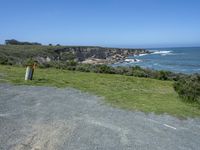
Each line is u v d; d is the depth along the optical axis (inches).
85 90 490.3
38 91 445.7
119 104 391.9
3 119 277.7
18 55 2322.8
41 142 224.4
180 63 2790.4
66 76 697.0
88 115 320.5
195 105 438.0
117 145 234.4
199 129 307.6
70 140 235.0
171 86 669.9
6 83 494.3
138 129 283.7
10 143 216.2
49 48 3233.3
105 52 4008.4
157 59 3489.2
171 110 378.3
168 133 281.4
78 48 3604.8
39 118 291.9
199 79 559.5
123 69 990.4
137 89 571.5
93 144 231.0
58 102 375.6
